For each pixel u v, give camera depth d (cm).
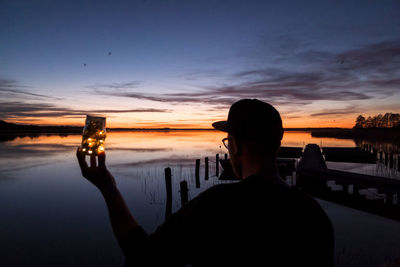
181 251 72
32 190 1144
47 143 4662
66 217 787
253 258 70
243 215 72
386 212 725
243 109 86
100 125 97
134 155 2639
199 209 75
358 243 542
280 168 1324
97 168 93
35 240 621
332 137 7006
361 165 1786
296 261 71
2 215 811
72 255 540
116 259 523
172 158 2356
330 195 895
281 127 88
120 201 88
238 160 91
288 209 74
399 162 1541
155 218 791
